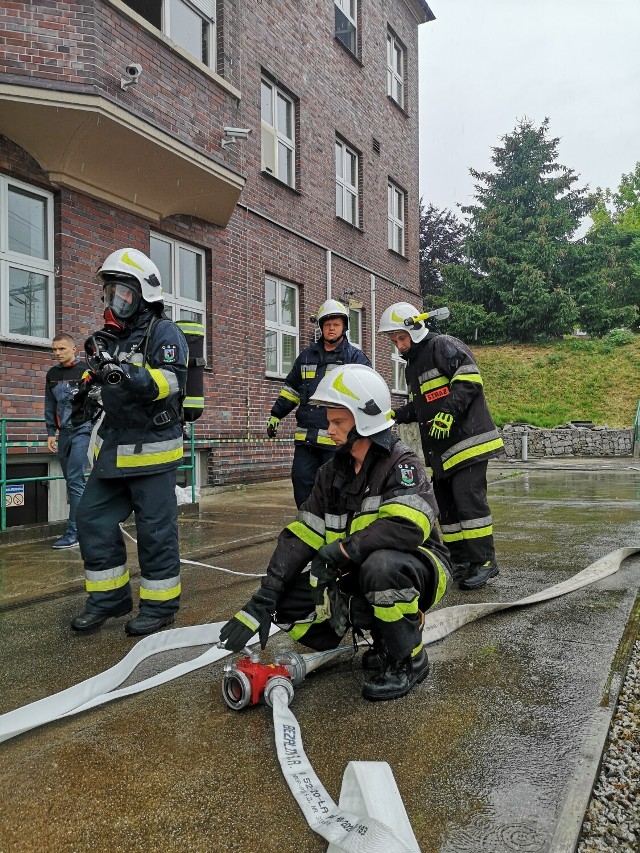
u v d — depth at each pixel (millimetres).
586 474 13914
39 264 6953
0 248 6555
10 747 2250
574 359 25484
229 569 4836
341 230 12984
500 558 5133
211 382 9492
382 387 2598
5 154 6531
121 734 2314
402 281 15758
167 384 3238
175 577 3475
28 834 1752
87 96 6383
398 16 15719
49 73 6355
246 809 1837
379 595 2469
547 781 1947
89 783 1994
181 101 7734
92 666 2977
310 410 5094
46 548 5684
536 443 20125
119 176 7367
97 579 3441
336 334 5074
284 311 11469
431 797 1874
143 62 7180
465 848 1646
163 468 3361
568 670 2803
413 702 2518
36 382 6840
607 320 26922
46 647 3221
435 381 4340
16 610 3865
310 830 1739
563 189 27906
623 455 20078
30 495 6832
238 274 10008
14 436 6590
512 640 3195
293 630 2758
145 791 1939
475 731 2268
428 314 4375
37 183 6863
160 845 1691
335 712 2447
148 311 3439
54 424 5809
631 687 2691
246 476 10203
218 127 8352
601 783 1979
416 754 2119
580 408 22703
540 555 5238
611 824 1775
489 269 27594
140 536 3408
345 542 2469
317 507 2707
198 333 3650
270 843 1689
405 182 16047
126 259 3379
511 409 23000
